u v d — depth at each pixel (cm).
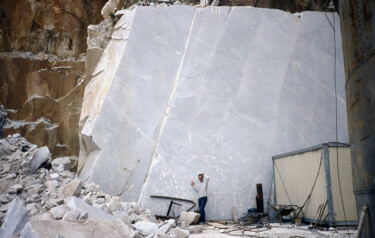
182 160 1057
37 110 1532
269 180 1085
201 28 1160
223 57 1148
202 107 1103
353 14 434
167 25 1150
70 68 1600
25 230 486
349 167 823
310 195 880
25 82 1576
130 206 785
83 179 1030
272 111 1138
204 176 1050
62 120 1523
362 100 414
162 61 1127
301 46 1203
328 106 1173
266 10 1208
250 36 1180
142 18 1141
